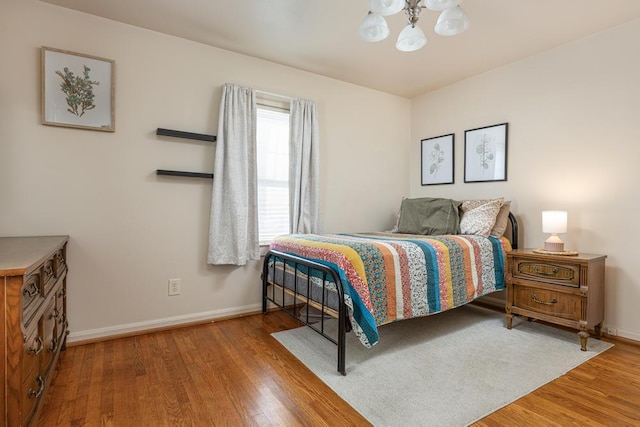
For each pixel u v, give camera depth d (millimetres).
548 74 2836
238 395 1662
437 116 3795
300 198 3127
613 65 2467
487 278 2668
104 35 2348
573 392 1701
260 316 2900
